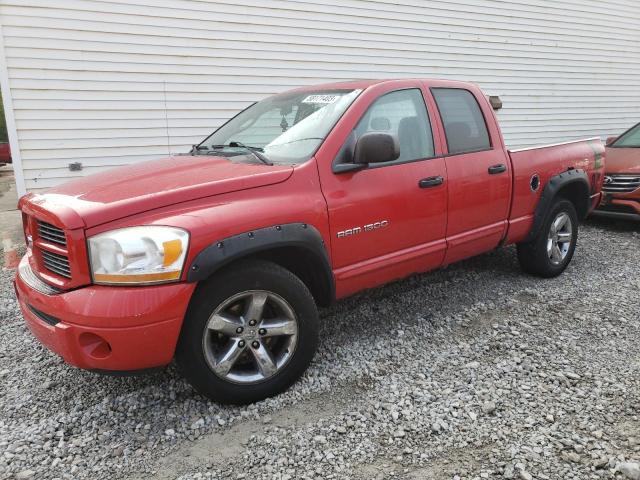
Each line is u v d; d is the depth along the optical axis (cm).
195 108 761
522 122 1168
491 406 270
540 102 1184
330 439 251
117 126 713
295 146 321
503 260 532
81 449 249
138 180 282
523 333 363
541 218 444
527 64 1131
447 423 260
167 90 736
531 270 472
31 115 661
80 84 680
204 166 305
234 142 362
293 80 830
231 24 762
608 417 261
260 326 276
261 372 279
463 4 993
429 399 282
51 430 263
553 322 380
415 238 351
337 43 858
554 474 222
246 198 271
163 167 311
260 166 298
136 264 236
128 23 693
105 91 696
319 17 831
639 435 247
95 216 240
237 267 265
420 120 364
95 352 242
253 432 258
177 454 244
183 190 258
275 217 272
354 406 278
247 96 796
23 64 645
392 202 330
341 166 309
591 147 503
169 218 248
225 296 260
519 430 254
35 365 336
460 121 392
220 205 262
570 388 290
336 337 363
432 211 356
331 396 288
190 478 228
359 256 321
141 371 250
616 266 513
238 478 226
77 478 229
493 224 408
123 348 238
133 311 234
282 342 292
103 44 683
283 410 276
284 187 285
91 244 239
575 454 233
